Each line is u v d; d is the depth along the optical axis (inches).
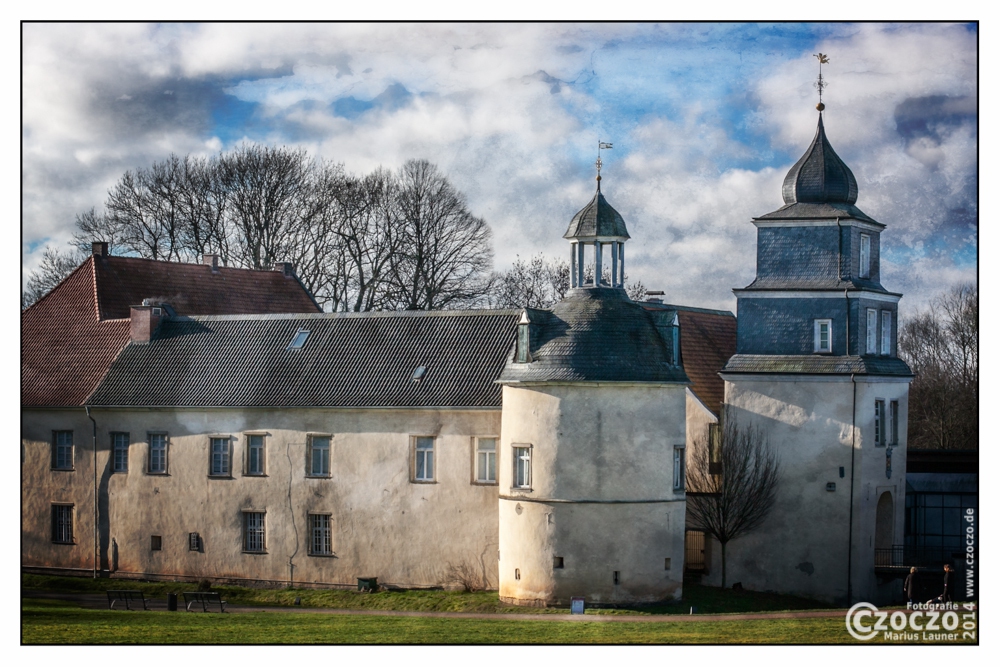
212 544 2476.6
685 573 2496.3
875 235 2544.3
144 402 2532.0
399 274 3403.1
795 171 2497.5
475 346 2369.6
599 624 1959.9
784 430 2428.6
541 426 2137.1
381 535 2354.8
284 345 2524.6
